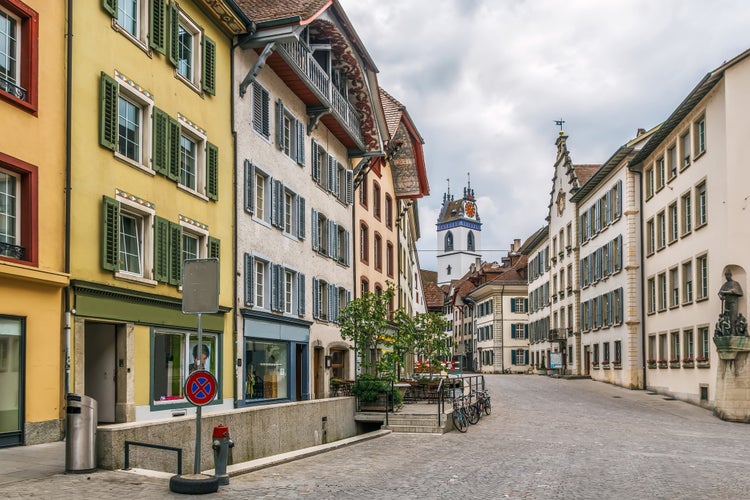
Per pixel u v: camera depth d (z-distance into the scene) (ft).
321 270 98.84
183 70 66.28
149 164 58.95
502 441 66.59
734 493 40.50
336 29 91.86
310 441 62.44
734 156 100.58
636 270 145.89
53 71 48.96
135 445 38.11
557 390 144.46
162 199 60.75
